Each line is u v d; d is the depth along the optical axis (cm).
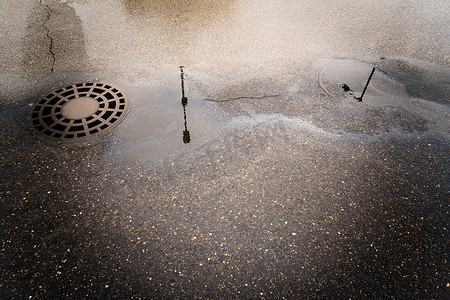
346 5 623
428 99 414
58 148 339
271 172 321
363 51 498
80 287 236
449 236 273
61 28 522
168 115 384
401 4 629
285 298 234
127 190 301
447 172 327
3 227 269
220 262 252
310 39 522
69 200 291
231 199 296
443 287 241
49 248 256
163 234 269
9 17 541
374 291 238
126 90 415
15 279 238
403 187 311
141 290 235
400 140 359
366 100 410
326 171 324
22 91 405
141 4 599
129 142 349
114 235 267
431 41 523
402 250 262
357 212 288
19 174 312
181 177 314
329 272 248
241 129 368
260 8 604
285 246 263
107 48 484
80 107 387
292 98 411
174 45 496
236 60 472
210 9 593
